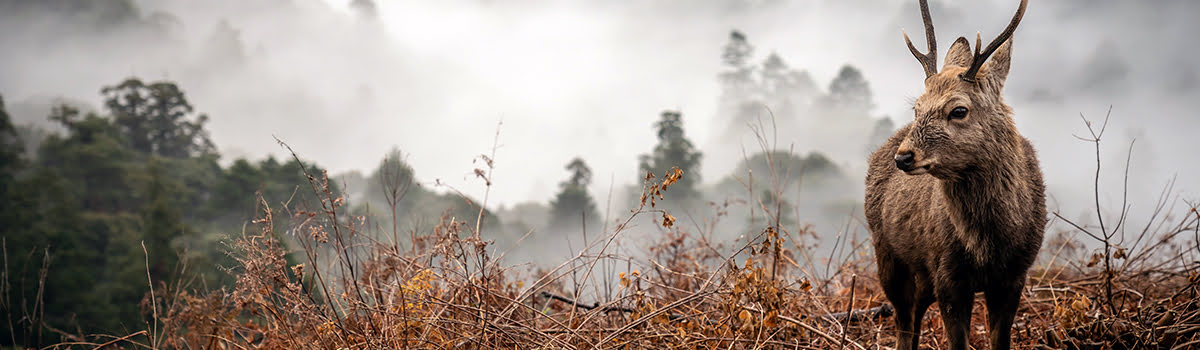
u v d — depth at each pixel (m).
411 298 5.06
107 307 27.59
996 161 4.35
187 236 35.31
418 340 4.71
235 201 44.62
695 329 5.03
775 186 6.84
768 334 4.62
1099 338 4.63
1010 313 4.48
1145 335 4.55
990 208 4.36
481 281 5.04
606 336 4.89
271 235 4.98
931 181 4.77
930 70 4.73
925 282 4.91
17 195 40.00
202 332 5.34
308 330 5.02
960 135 4.34
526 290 5.25
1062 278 6.79
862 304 6.32
